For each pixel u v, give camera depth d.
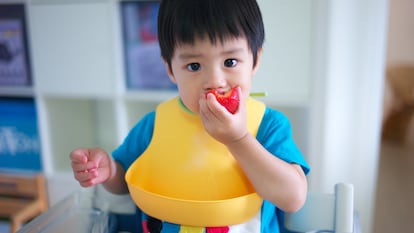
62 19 1.25
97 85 1.28
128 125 1.34
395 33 2.79
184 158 0.49
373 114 1.10
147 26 1.24
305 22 1.07
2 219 1.43
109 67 1.25
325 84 1.05
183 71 0.45
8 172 1.48
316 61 1.05
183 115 0.51
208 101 0.40
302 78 1.10
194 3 0.43
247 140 0.42
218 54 0.43
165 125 0.52
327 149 1.10
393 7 2.76
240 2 0.44
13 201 1.42
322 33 1.02
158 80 1.28
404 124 2.63
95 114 1.54
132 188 0.48
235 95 0.42
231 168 0.47
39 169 1.45
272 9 1.08
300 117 1.28
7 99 1.42
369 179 1.15
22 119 1.42
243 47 0.44
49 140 1.42
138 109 1.41
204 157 0.48
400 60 2.81
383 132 2.67
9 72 1.39
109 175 0.54
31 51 1.32
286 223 0.58
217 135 0.41
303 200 0.46
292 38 1.08
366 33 1.05
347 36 1.05
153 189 0.50
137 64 1.29
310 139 1.11
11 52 1.36
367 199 1.17
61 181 1.42
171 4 0.45
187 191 0.48
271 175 0.43
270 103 1.12
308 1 1.05
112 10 1.21
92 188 0.63
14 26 1.33
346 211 0.53
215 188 0.47
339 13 1.01
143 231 0.56
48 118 1.41
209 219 0.44
